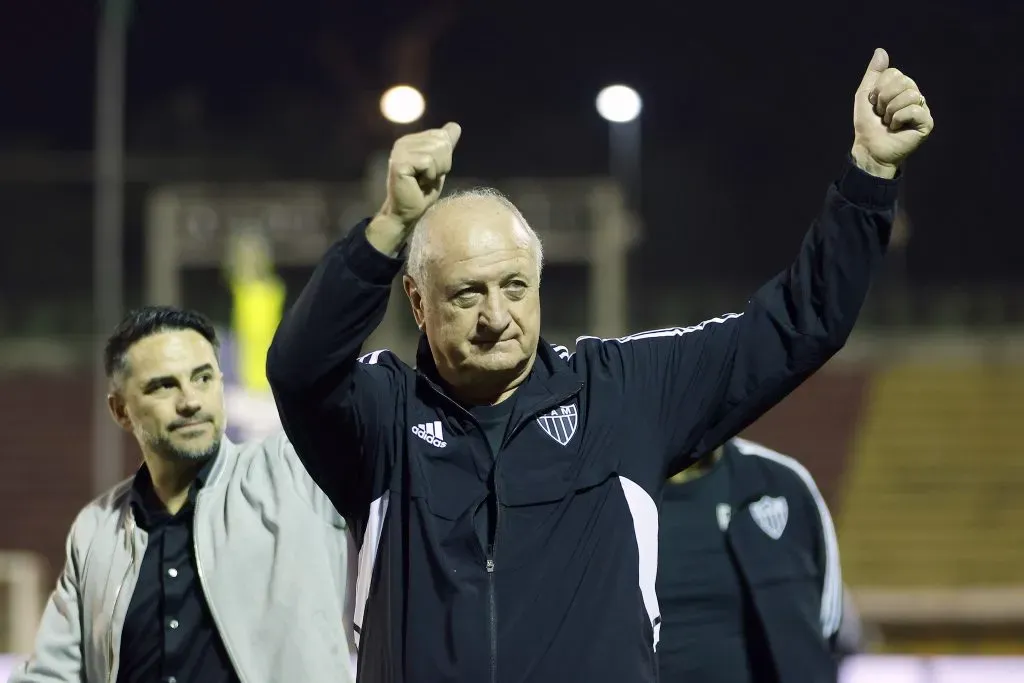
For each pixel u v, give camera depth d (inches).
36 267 2262.6
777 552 287.7
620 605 184.5
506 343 185.2
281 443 255.6
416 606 185.0
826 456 1599.4
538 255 189.5
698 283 2257.6
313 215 1380.4
